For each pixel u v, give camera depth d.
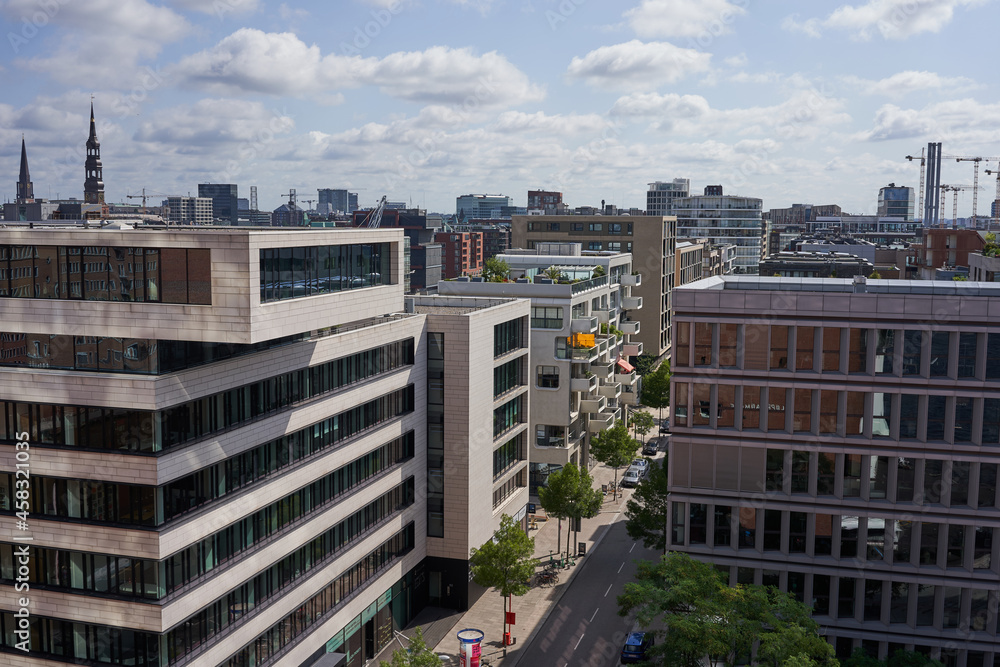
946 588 52.03
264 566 45.62
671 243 166.38
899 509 52.28
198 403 40.59
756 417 54.34
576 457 95.25
